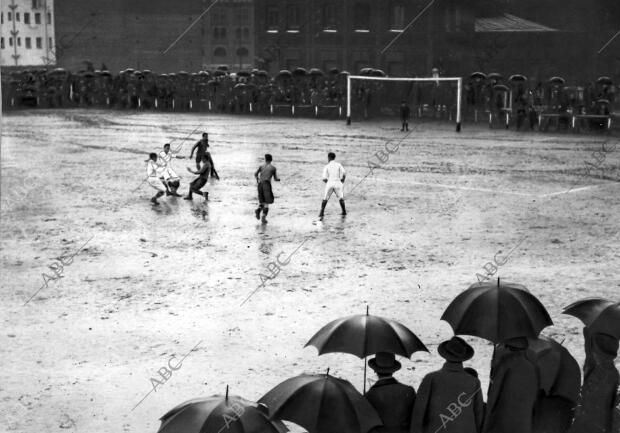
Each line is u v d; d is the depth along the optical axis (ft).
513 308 18.58
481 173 86.69
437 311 36.45
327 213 63.72
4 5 254.88
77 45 266.36
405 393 17.84
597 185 77.51
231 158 101.50
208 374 28.91
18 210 65.46
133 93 211.20
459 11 205.77
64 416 25.30
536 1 216.95
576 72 205.67
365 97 174.50
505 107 155.43
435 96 172.96
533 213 62.54
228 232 56.08
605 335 18.74
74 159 101.91
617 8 203.62
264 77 195.00
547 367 18.52
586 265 45.19
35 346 32.12
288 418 15.79
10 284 42.04
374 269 44.91
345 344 18.33
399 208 65.51
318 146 116.06
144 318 35.96
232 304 38.14
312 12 219.41
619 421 18.98
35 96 216.74
